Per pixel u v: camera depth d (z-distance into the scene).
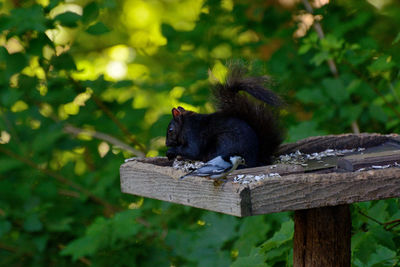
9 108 10.96
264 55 12.10
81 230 11.24
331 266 5.98
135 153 11.43
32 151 11.24
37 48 9.55
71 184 11.39
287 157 7.00
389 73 9.26
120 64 13.65
